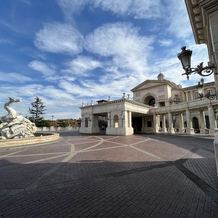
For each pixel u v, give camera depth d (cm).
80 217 298
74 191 415
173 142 1427
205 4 338
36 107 5484
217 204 334
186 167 617
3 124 1597
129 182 471
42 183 475
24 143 1334
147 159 766
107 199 367
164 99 3641
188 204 336
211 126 2020
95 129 3228
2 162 757
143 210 317
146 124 3519
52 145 1348
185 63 399
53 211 321
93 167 639
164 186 434
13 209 331
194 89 3641
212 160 716
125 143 1407
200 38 510
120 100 2589
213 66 363
